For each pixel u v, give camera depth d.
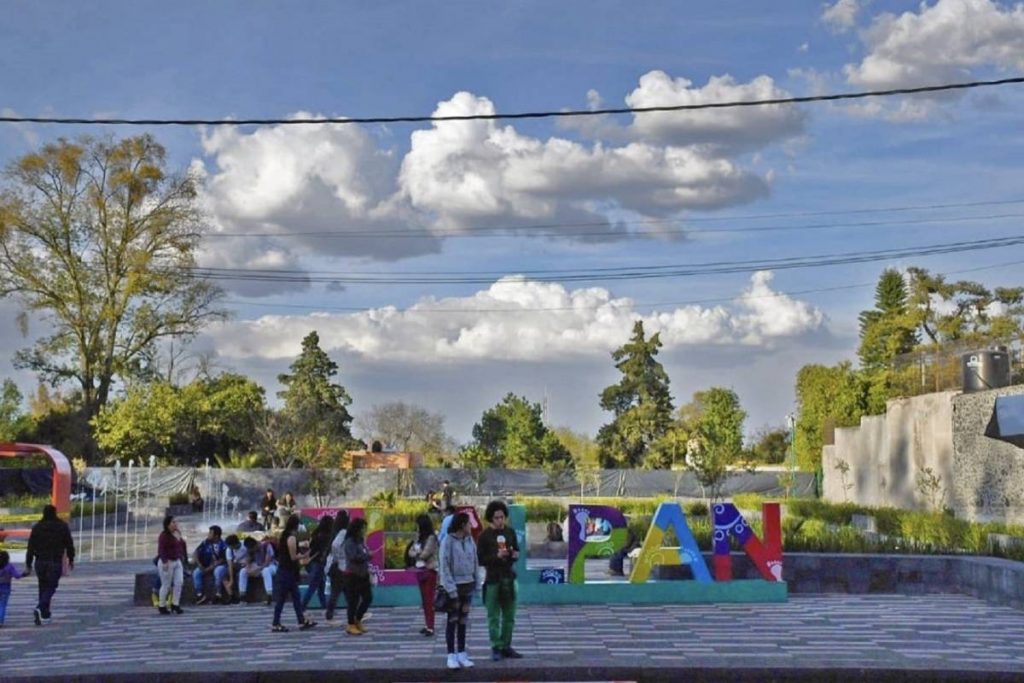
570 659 14.09
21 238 56.84
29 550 18.97
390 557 21.31
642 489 58.19
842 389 63.06
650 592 20.12
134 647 15.97
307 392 82.88
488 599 14.09
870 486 48.84
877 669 13.36
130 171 57.00
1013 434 25.94
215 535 21.64
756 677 13.43
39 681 13.62
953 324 69.88
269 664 14.16
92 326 57.91
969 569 21.19
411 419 94.38
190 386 63.16
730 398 85.31
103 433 58.59
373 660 14.34
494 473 57.53
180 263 58.44
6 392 65.81
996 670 13.24
